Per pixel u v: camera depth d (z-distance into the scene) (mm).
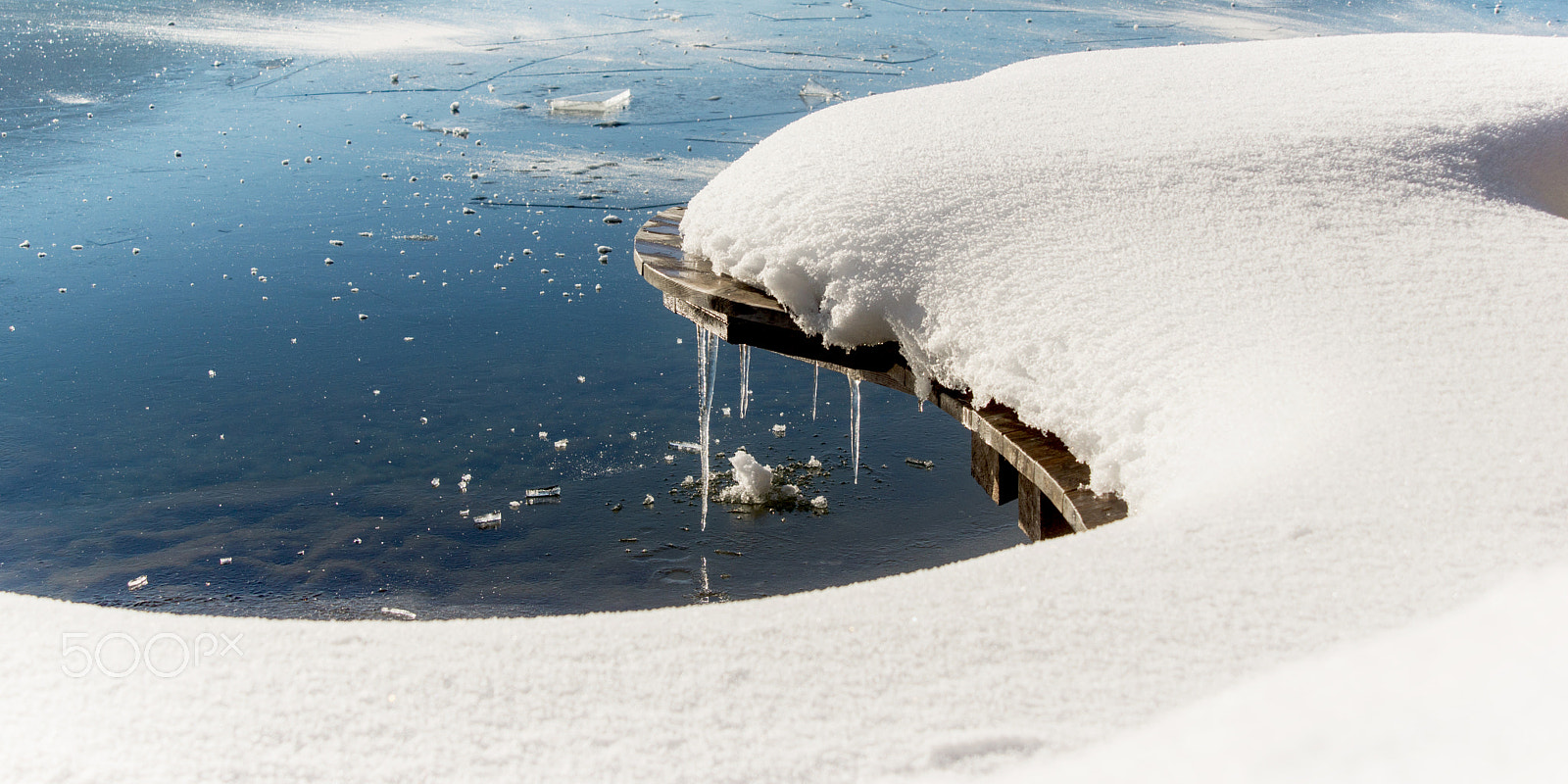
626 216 6020
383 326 4828
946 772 588
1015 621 729
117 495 3688
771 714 649
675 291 1727
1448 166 1729
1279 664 655
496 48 9984
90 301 5031
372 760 616
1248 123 1870
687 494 3734
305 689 686
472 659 717
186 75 8875
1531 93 2041
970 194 1608
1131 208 1547
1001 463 1522
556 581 3252
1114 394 1185
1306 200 1562
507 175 6621
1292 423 999
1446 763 528
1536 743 530
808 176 1752
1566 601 670
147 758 621
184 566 3316
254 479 3725
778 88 8406
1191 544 808
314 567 3305
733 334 1635
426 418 4141
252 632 758
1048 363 1275
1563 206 1779
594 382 4445
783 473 3865
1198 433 1060
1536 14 10219
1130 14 10758
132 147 7133
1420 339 1133
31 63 9000
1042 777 574
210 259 5461
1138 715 621
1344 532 801
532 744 629
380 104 8164
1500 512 810
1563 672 588
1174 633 701
